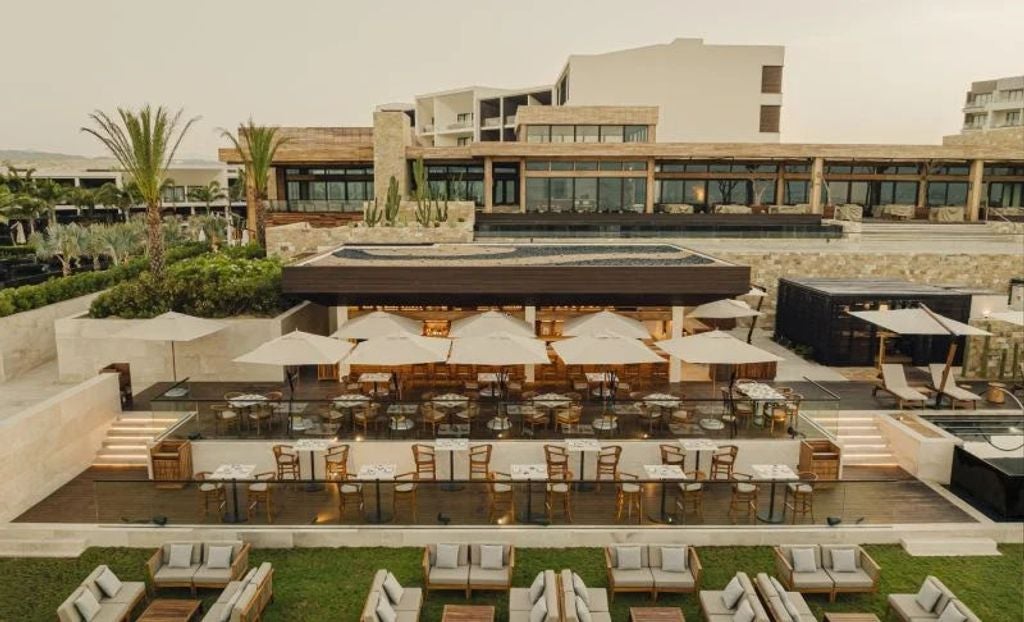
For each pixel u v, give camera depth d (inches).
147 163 974.4
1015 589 483.5
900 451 697.6
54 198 2271.2
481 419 682.8
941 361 952.9
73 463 668.1
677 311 876.6
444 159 1800.0
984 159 1696.6
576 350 680.4
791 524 556.4
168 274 971.3
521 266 836.0
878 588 482.9
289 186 1968.5
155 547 537.6
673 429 680.4
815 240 1248.2
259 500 555.8
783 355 1022.4
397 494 557.9
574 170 1720.0
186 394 754.8
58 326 864.9
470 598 471.8
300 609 453.7
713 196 1835.6
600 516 560.1
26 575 498.6
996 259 1215.6
